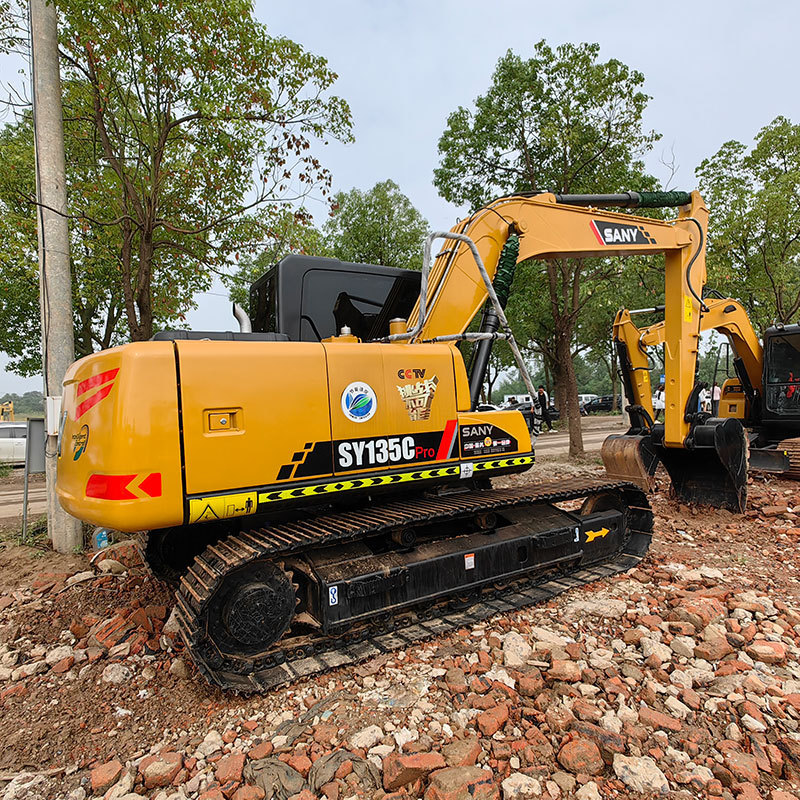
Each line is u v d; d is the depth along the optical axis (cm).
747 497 802
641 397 834
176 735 309
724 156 1384
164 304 908
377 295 486
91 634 427
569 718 300
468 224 526
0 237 709
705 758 272
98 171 722
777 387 995
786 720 296
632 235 622
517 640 387
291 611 363
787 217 1259
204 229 702
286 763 274
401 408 414
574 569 518
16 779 277
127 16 570
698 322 695
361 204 1914
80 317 1573
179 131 706
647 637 381
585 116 1134
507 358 2481
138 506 320
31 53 620
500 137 1180
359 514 410
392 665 365
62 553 611
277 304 453
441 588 418
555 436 2138
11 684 366
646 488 720
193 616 328
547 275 1390
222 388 346
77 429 367
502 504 441
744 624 402
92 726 321
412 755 268
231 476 347
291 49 654
